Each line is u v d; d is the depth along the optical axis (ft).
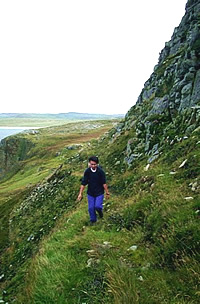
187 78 72.64
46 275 29.17
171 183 40.60
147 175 50.72
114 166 81.10
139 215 38.40
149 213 35.58
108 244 33.45
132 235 34.42
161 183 42.01
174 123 66.74
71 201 81.15
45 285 27.71
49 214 86.33
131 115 114.32
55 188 106.52
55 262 31.63
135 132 90.22
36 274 31.07
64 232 44.06
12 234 102.78
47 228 76.33
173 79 86.17
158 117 76.28
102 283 25.50
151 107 89.25
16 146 472.03
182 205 31.53
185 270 23.67
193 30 75.56
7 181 284.00
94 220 44.45
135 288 22.94
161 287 22.89
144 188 46.80
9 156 471.62
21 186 205.57
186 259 24.27
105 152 98.68
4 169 465.06
